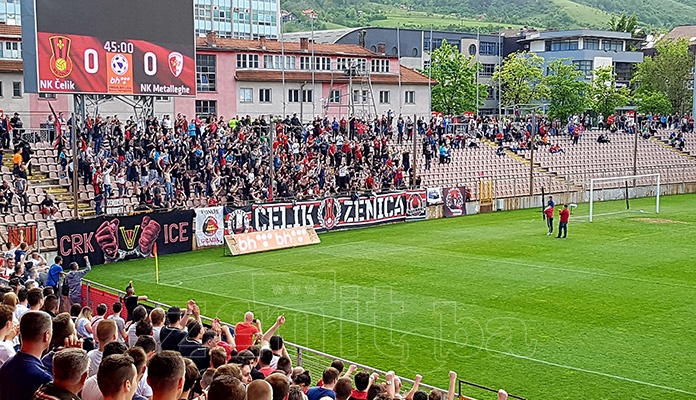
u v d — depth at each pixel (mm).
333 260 35625
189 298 27844
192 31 44875
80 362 6680
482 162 60562
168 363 6352
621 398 17344
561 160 65750
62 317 9672
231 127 50656
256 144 47438
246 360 11633
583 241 40188
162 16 43625
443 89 97062
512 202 54906
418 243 40312
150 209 39656
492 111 115375
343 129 56469
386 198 47656
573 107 99688
